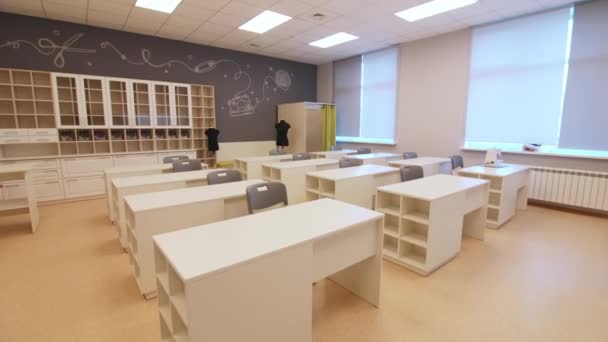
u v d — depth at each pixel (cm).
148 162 568
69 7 450
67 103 516
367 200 367
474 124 542
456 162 461
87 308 213
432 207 247
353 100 764
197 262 128
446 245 274
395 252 284
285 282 147
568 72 430
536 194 466
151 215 216
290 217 190
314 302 220
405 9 450
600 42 403
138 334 188
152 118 577
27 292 234
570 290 235
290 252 147
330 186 357
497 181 385
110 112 532
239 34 579
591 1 405
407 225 279
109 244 325
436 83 584
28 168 355
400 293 231
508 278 253
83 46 527
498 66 502
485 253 301
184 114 640
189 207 230
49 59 502
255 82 744
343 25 520
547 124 460
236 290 129
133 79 554
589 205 421
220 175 320
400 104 651
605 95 405
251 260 132
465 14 468
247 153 747
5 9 456
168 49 612
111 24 526
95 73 542
